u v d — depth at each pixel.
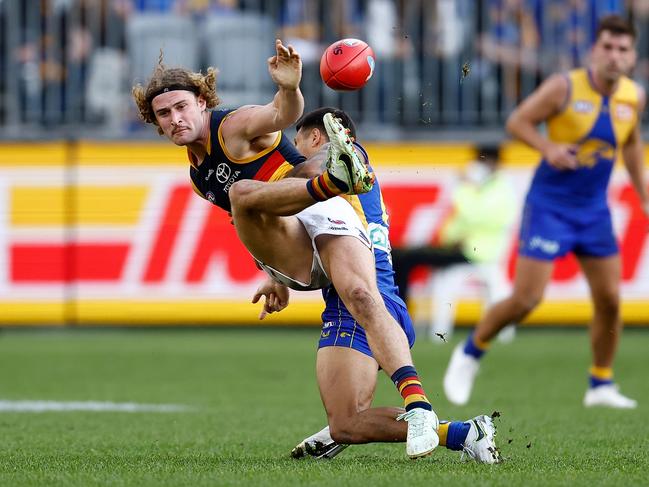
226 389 34.44
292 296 48.84
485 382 36.66
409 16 50.09
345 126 20.56
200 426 25.73
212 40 50.09
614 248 30.38
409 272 48.88
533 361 42.78
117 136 48.84
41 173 48.59
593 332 30.72
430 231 48.84
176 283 48.66
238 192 17.86
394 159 49.12
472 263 48.72
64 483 16.22
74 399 31.95
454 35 50.09
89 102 50.50
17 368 40.19
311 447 19.67
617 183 48.41
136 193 48.75
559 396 33.00
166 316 48.62
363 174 16.89
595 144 30.17
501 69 50.19
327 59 19.20
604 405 30.55
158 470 17.61
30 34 50.12
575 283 48.62
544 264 30.16
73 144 48.62
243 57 50.03
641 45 50.47
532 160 48.81
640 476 16.84
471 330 54.41
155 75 18.81
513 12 50.22
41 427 25.55
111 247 48.62
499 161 48.81
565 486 15.62
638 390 34.81
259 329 55.84
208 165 19.12
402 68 50.09
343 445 19.78
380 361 17.44
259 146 18.84
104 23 50.44
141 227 48.72
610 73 29.95
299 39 50.22
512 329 51.25
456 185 48.81
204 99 18.98
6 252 48.53
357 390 17.97
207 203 48.78
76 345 48.72
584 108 30.06
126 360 42.75
